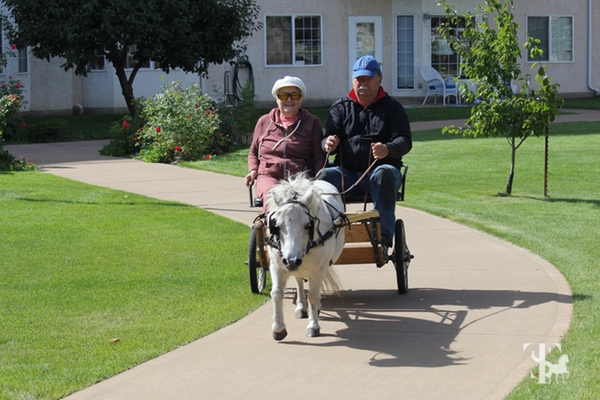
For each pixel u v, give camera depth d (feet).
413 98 103.91
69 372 19.48
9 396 17.98
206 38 79.25
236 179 50.96
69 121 90.58
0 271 29.25
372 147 24.94
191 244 33.42
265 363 20.26
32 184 48.70
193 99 62.34
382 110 26.71
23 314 24.30
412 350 20.98
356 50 102.68
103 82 99.50
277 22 99.86
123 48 77.77
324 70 101.96
